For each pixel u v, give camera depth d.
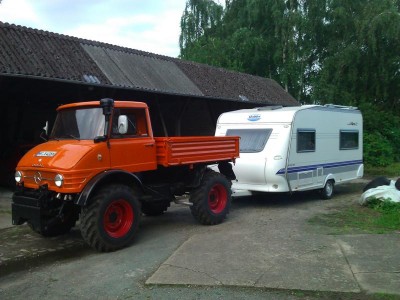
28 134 13.15
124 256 6.29
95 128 6.82
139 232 7.77
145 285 5.04
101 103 6.61
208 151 8.30
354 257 5.79
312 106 11.17
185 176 8.35
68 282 5.29
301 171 10.63
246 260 5.78
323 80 23.94
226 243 6.70
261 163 10.10
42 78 11.02
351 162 12.91
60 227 7.43
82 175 6.25
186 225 8.31
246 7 28.83
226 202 8.59
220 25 31.75
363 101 23.38
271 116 10.66
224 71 19.98
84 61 13.23
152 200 7.77
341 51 24.08
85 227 6.32
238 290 4.79
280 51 27.05
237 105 19.06
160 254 6.32
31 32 13.07
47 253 6.62
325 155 11.60
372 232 7.24
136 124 7.25
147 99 15.72
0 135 13.22
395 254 5.91
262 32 28.83
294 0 27.44
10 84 12.16
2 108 13.21
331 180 11.88
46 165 6.37
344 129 12.54
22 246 7.01
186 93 14.90
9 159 12.47
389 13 22.30
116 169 6.68
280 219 8.70
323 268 5.38
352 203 10.75
